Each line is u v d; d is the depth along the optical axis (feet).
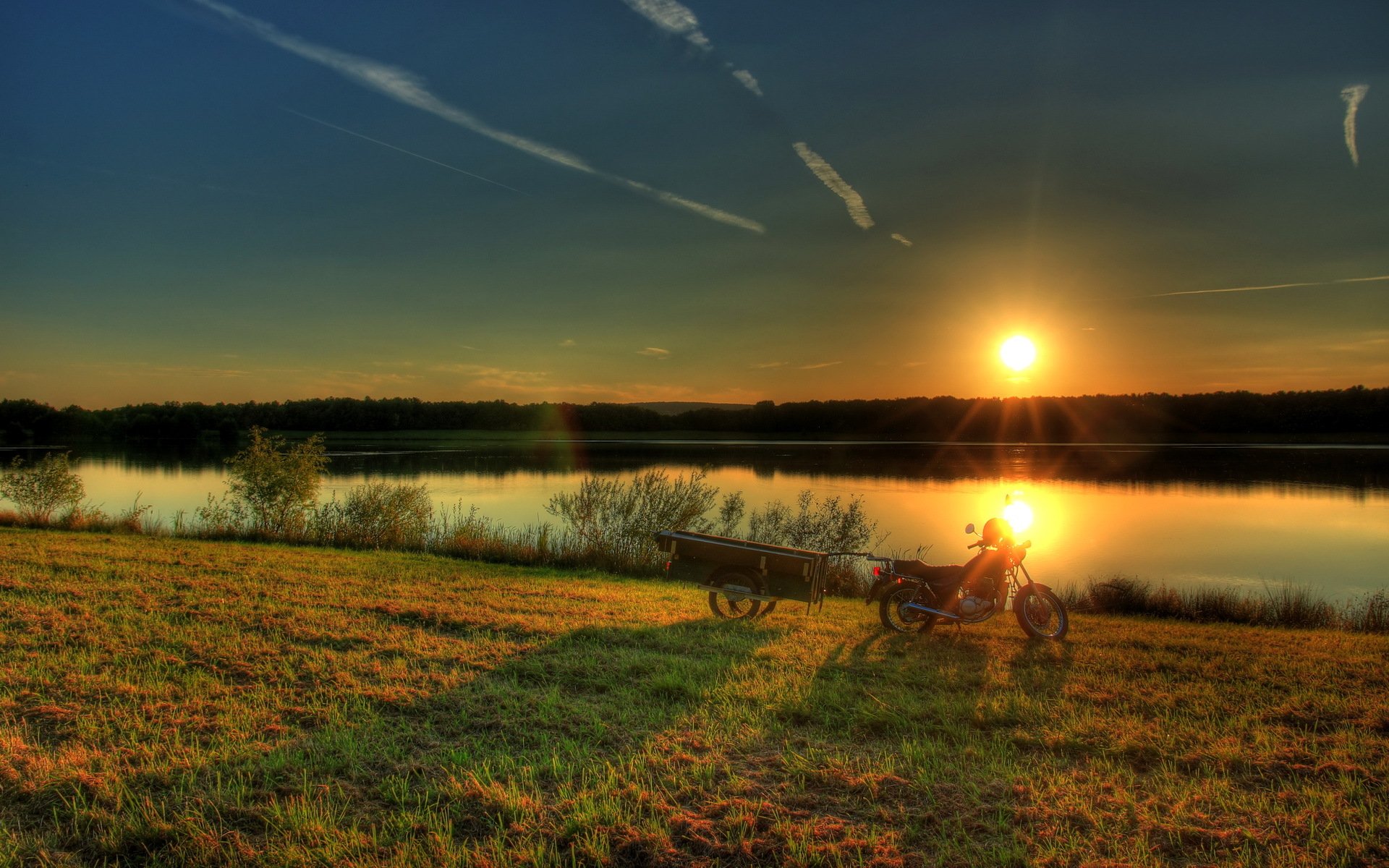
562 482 150.00
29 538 53.31
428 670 23.67
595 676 23.39
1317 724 20.26
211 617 29.30
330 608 31.94
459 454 250.37
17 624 27.43
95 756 16.87
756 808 15.17
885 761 17.42
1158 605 50.37
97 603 31.09
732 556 32.91
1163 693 22.59
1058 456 256.11
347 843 13.83
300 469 68.95
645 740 18.51
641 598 38.29
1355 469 191.01
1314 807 15.43
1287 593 57.16
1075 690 22.66
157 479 146.10
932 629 30.96
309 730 19.01
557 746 18.17
